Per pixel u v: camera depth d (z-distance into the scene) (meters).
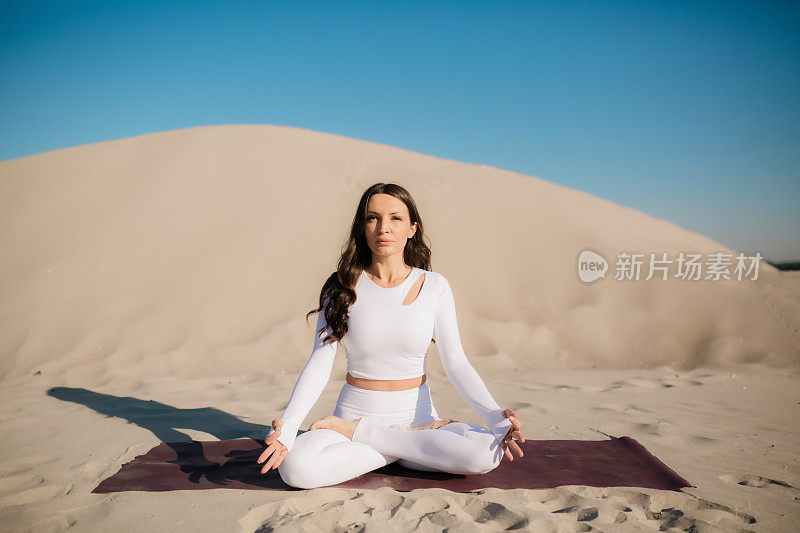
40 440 3.44
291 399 2.70
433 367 6.29
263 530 2.23
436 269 8.04
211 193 9.10
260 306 7.09
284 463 2.57
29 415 4.05
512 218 9.59
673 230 11.57
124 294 7.06
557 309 7.63
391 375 2.82
